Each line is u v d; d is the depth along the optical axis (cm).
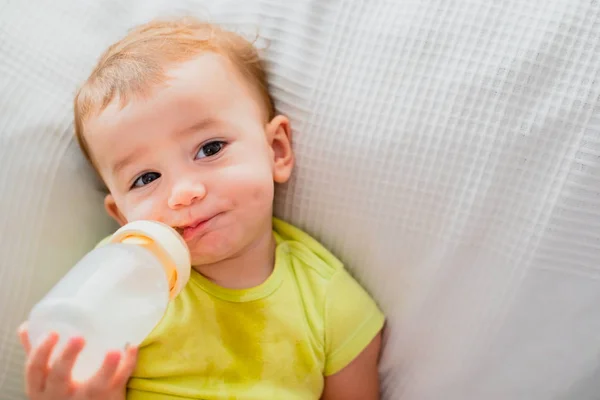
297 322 79
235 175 71
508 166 74
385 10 79
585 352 76
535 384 78
